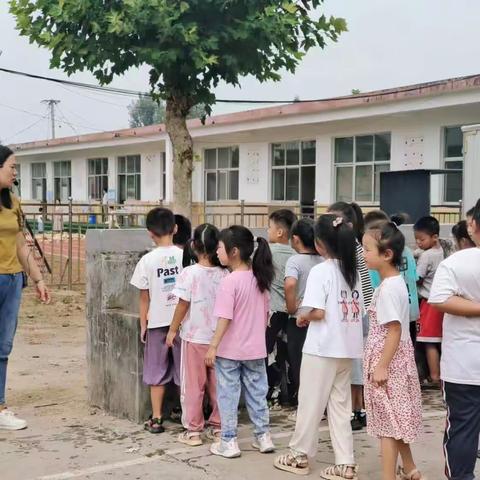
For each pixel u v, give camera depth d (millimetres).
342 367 4070
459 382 3422
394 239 3668
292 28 7461
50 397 6090
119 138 24047
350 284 4066
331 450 4625
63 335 9203
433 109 13945
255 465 4297
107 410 5512
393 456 3682
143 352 5160
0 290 4992
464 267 3396
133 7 6699
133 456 4477
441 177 14750
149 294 4984
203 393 4742
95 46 7227
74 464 4332
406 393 3682
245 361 4445
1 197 4988
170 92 8023
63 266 15609
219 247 4492
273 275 4480
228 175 20938
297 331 5129
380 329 3729
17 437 4902
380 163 16234
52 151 28688
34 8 7289
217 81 7906
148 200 24672
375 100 14641
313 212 16578
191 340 4672
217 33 7188
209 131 19312
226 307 4320
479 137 8859
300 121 16625
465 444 3436
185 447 4645
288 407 5668
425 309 6156
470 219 3619
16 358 7785
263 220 19047
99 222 18234
